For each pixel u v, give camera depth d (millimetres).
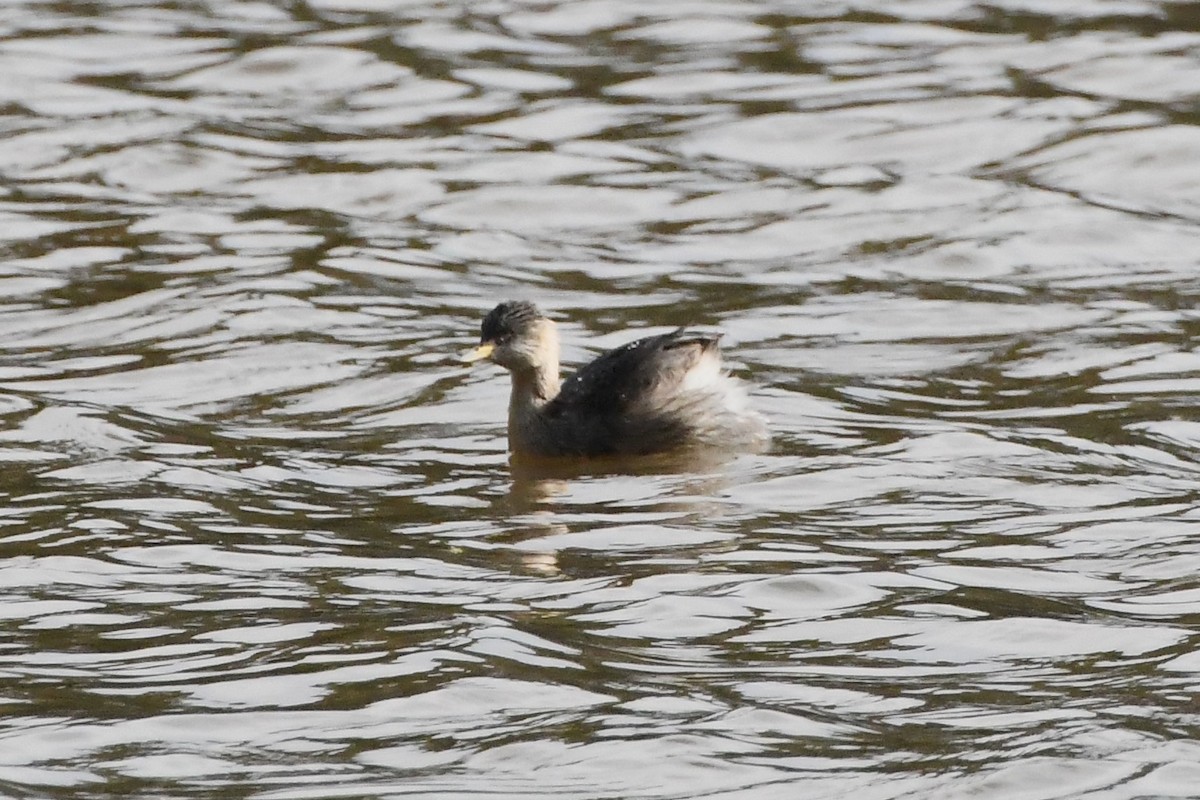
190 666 11539
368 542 13820
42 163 23359
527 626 12125
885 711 10812
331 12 28250
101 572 13148
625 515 14391
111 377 17656
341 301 19562
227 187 22750
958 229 21312
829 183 22609
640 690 11117
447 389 17453
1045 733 10438
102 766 10188
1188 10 27547
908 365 17859
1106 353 17984
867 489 14797
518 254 20969
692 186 22531
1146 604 12359
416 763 10203
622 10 28250
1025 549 13430
